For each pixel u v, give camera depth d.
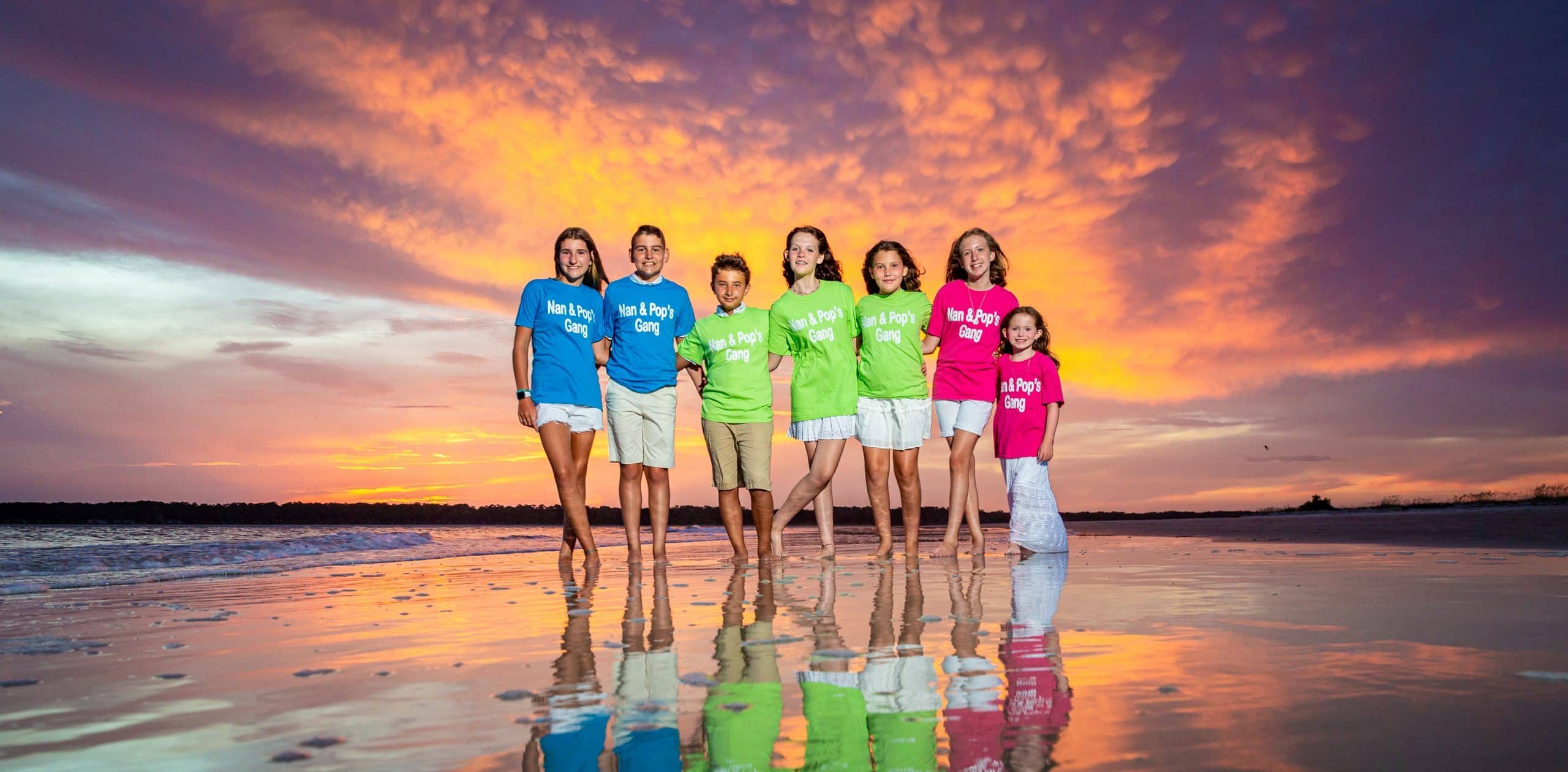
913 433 5.53
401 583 4.11
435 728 1.29
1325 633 2.01
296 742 1.23
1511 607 2.45
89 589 3.94
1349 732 1.16
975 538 5.72
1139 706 1.32
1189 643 1.89
